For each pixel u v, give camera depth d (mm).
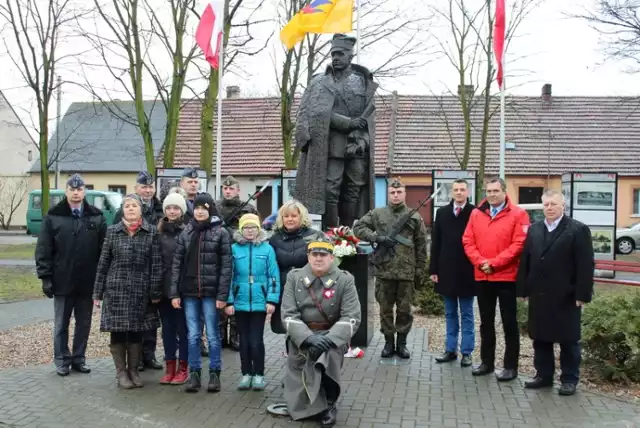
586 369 6500
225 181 7660
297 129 7645
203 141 14320
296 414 5082
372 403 5531
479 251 6441
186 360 6215
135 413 5258
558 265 5793
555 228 5887
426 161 27781
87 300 6582
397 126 29188
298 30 9828
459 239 6844
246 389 5953
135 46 14055
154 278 6027
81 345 6566
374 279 8219
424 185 27516
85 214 6598
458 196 6848
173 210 6219
